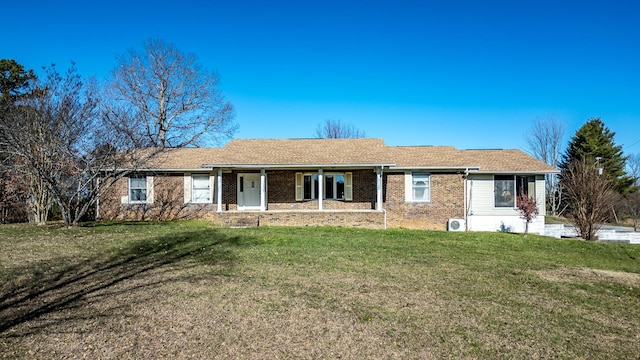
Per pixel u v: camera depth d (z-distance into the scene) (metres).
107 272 8.57
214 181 20.59
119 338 5.16
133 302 6.60
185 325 5.65
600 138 41.53
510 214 20.00
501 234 16.78
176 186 20.53
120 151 17.34
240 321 5.86
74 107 16.28
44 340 5.04
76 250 10.90
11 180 17.81
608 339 5.59
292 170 20.62
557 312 6.70
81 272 8.54
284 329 5.59
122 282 7.80
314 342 5.18
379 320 6.03
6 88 25.12
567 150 42.28
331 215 18.38
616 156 41.56
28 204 18.38
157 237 13.17
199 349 4.89
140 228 15.70
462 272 9.34
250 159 19.47
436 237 15.11
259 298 6.94
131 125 18.02
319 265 9.61
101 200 20.03
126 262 9.56
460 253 11.90
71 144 16.28
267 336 5.34
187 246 11.70
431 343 5.25
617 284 8.81
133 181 20.42
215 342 5.11
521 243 14.51
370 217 18.41
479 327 5.87
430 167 19.69
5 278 7.89
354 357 4.79
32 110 15.46
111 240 12.55
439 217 19.92
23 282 7.65
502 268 9.98
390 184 20.16
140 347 4.90
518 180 20.20
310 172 20.70
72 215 18.66
